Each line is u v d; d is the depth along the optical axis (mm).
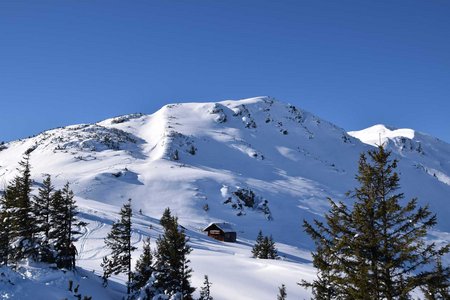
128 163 181625
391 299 12531
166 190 145750
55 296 22234
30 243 34375
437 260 12828
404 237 12758
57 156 189500
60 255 36062
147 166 174500
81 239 64125
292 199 166250
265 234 125812
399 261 12547
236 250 84250
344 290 13773
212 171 189375
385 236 12828
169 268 33000
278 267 49281
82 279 34281
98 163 179375
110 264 40219
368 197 13734
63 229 38531
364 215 13242
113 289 38375
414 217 12898
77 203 104062
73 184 140500
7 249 32219
